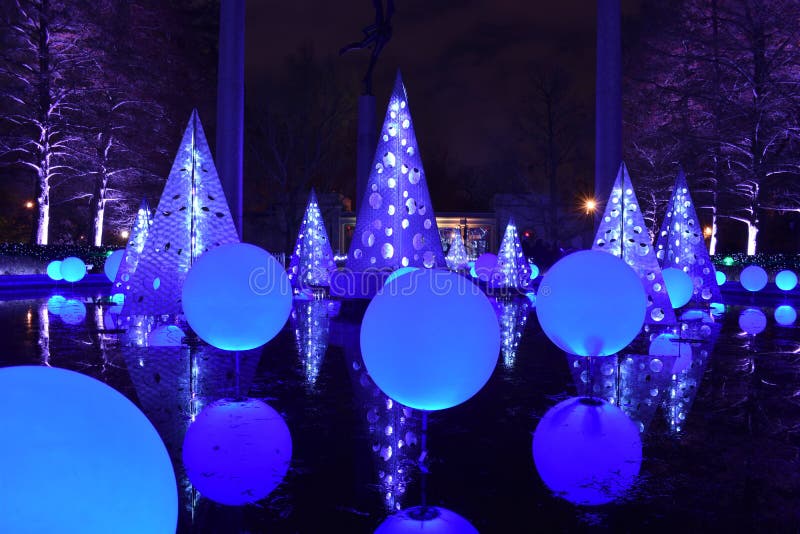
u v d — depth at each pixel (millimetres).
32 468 1574
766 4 22734
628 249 10719
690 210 14336
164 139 30781
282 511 3131
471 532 2895
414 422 4832
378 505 3213
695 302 14844
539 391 5996
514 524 2988
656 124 28984
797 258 22844
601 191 14266
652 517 3080
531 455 4055
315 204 17625
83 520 1599
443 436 4484
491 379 6574
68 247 25078
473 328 3561
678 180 14523
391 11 21438
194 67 33344
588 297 5484
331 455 4020
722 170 26875
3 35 24719
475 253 42625
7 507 1533
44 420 1663
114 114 27312
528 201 40188
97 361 7230
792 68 22859
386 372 3604
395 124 11922
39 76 24422
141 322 10781
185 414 4977
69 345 8344
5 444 1589
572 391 6004
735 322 11812
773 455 4066
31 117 24609
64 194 30703
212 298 5473
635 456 4043
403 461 3918
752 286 16688
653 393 5906
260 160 40094
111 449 1710
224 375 6566
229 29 15344
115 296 15039
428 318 3521
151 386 5996
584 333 5508
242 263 5691
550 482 3566
